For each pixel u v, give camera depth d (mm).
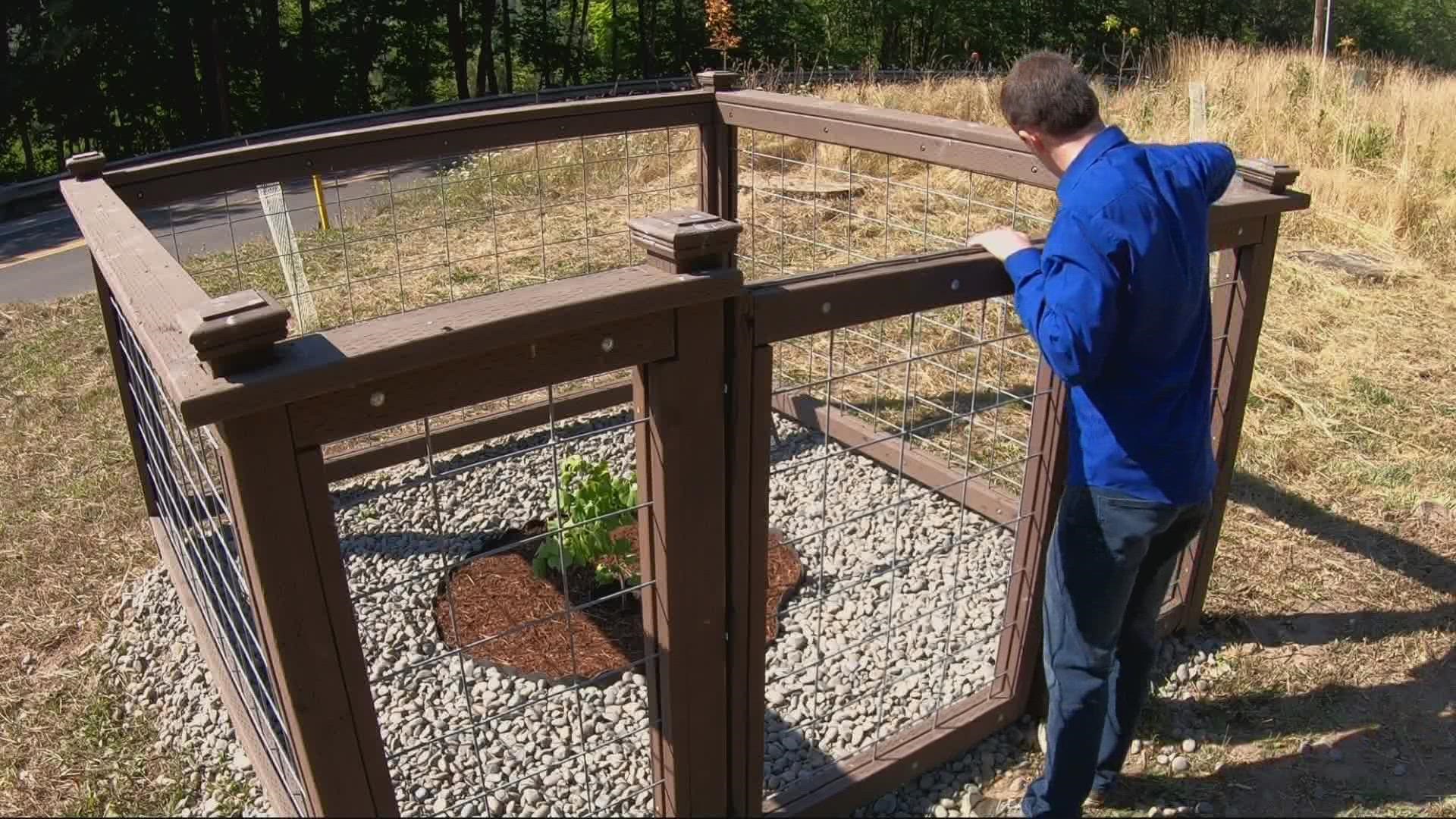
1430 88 11945
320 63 26188
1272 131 10141
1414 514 4289
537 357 1851
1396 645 3488
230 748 2977
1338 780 2922
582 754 2521
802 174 9289
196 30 22859
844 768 2748
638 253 7344
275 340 1583
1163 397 2279
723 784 2459
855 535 4191
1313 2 38094
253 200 11492
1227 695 3270
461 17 29859
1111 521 2350
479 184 9164
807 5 30719
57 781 2900
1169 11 35656
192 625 3131
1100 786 2857
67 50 21344
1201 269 2268
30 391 5430
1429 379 5633
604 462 3676
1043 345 2164
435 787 2820
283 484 1656
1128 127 10703
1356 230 8102
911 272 2277
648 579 2217
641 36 30547
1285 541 4094
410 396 1742
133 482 4488
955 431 4977
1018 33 33531
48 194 12805
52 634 3541
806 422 5117
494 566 3928
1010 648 3012
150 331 1729
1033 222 7711
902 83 13484
